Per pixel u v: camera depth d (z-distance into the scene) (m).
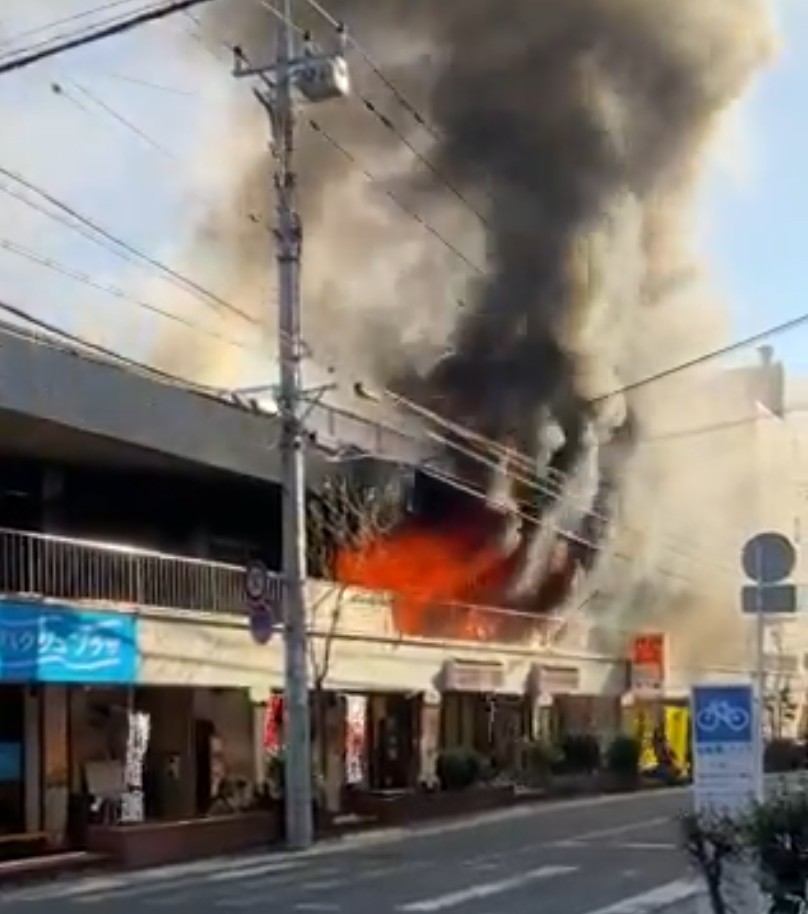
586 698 46.69
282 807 24.89
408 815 28.84
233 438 28.25
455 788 32.47
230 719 28.52
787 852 9.03
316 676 27.75
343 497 32.75
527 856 20.64
